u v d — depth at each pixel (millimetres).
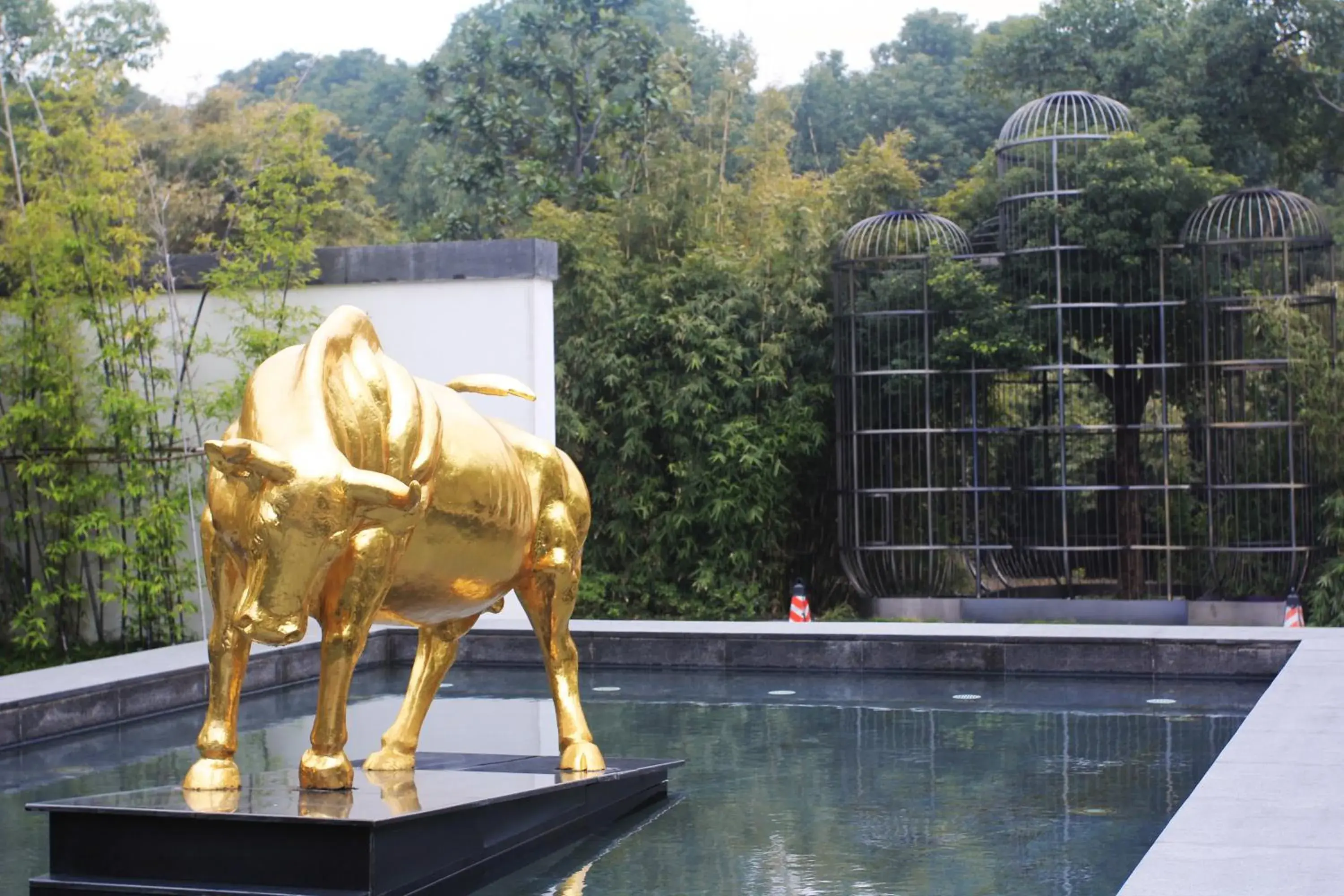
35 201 11594
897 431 13281
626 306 13773
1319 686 6871
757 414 13969
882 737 7066
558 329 13883
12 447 11188
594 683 9000
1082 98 14180
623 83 19594
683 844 5047
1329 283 13898
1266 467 13375
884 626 9578
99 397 10969
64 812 4297
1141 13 18172
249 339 10727
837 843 5035
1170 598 12750
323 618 4504
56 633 11406
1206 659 8719
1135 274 13258
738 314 13828
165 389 11258
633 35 19078
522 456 5473
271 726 7625
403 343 11086
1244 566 12766
